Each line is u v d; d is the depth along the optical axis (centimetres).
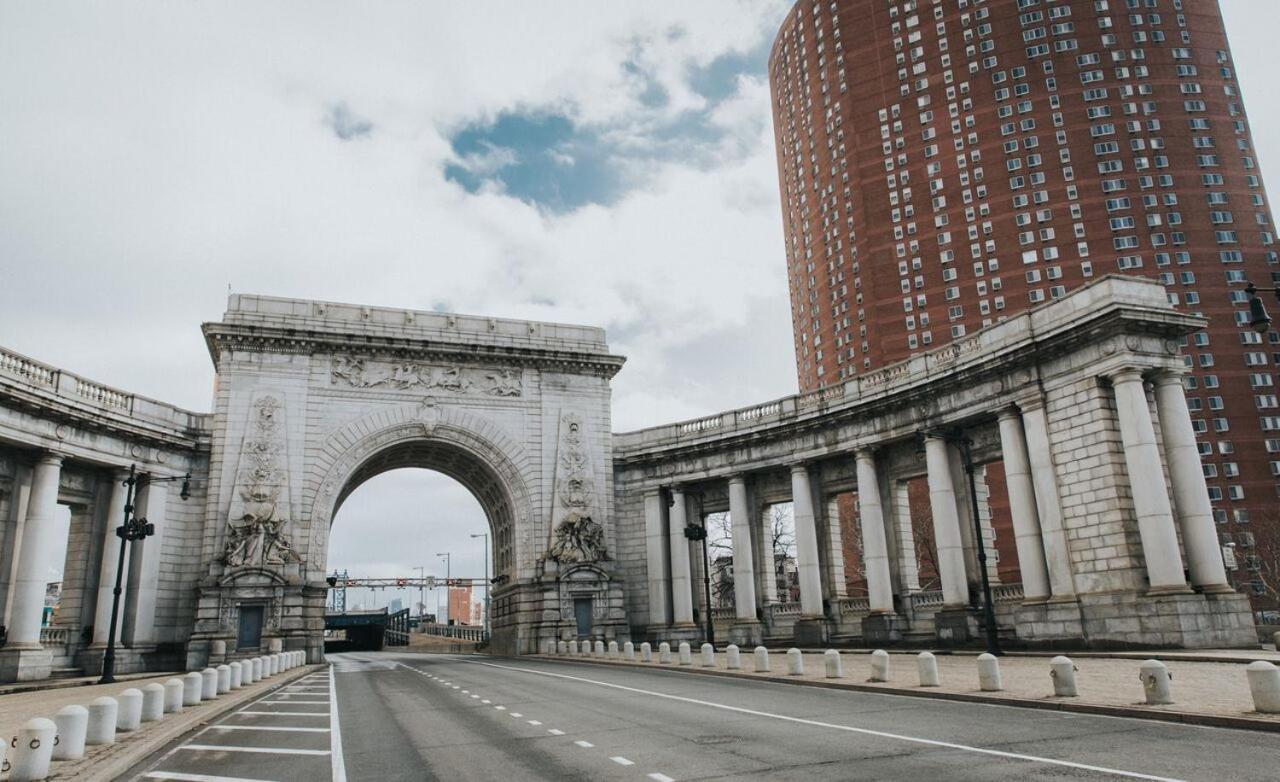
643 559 6025
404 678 3706
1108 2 11931
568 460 5919
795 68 14688
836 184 13288
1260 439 10031
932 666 2308
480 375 5909
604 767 1382
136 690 1903
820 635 5016
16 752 1288
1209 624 3338
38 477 4178
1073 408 3816
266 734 1919
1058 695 1942
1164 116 11419
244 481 5106
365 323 5694
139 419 4828
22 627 3988
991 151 11888
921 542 8406
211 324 5250
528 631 5644
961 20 12469
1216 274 10738
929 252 12012
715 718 1914
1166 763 1233
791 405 5481
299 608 5016
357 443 5488
